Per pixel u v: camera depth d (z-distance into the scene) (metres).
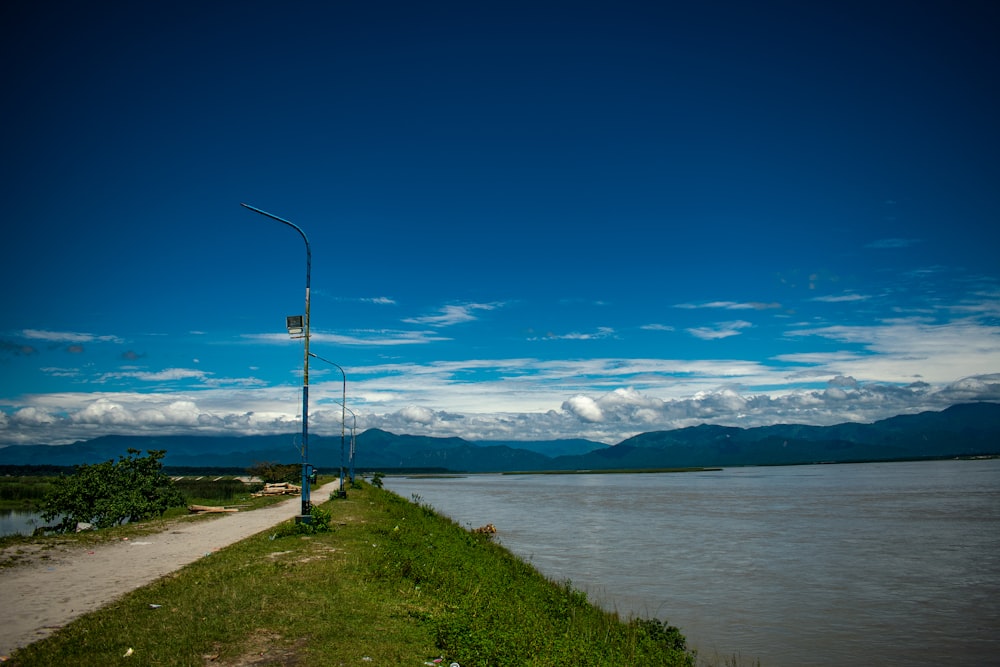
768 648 18.89
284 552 19.19
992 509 61.09
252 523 29.36
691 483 146.00
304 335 26.48
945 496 79.38
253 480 93.00
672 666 14.70
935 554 35.38
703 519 55.31
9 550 19.47
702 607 23.61
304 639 10.30
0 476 129.62
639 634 16.78
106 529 26.33
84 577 15.44
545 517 58.12
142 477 38.56
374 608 12.46
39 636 10.35
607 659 12.64
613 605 23.66
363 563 17.03
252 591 13.34
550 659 10.92
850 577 29.14
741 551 36.59
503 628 12.26
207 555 18.80
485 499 88.25
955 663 17.70
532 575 23.83
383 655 9.81
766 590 26.38
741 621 21.73
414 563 17.67
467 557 22.50
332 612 11.88
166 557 18.66
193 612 11.70
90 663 8.99
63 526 34.91
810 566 31.83
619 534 44.66
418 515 38.22
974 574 29.83
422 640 10.80
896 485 110.88
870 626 21.25
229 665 9.10
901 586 27.23
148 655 9.34
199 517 33.31
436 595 14.36
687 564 32.31
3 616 11.63
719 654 18.28
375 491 62.19
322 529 24.31
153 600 12.70
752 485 127.44
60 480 35.94
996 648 19.06
